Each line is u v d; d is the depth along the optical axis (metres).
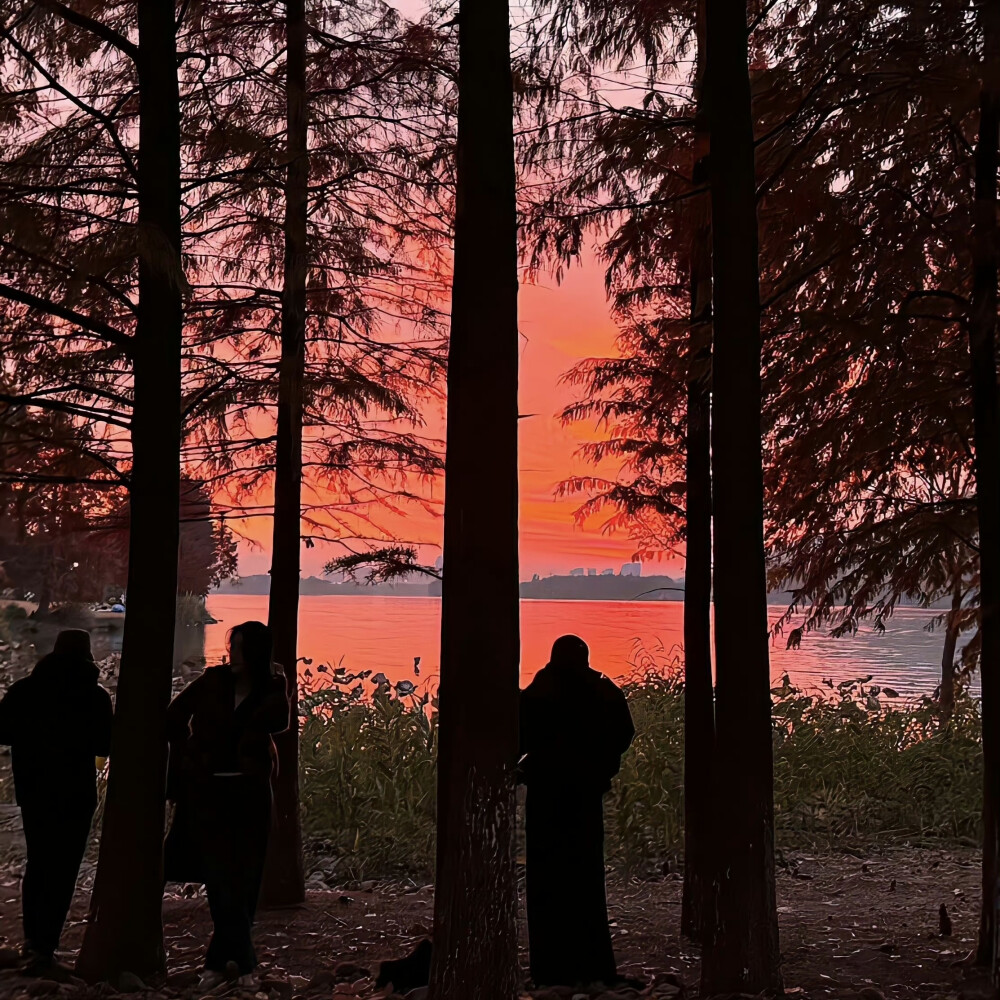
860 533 6.48
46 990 4.71
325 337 7.39
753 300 4.80
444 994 4.12
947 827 9.47
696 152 5.93
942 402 5.80
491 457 4.16
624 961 5.76
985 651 5.16
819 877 8.09
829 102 5.58
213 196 6.68
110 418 5.35
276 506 6.96
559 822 5.20
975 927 6.39
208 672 5.41
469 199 4.26
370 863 8.14
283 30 7.04
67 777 5.34
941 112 5.52
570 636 5.39
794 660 28.28
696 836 6.20
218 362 7.07
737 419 4.74
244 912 5.26
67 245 5.70
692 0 6.26
